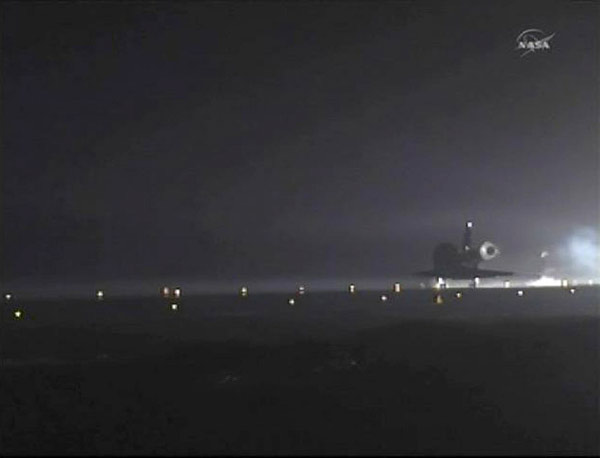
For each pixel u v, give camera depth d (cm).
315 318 11438
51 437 4319
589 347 7306
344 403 5016
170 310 14238
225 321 11169
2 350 8100
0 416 4847
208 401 5194
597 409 4731
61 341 8869
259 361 6800
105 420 4728
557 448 3812
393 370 6238
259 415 4731
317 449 3897
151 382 5953
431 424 4400
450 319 10556
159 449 3997
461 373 6044
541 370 6134
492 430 4219
